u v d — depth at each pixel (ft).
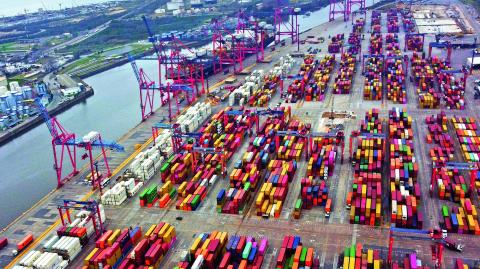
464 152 468.34
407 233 346.95
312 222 368.68
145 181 458.09
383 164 459.73
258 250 328.49
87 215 381.81
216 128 561.84
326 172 432.25
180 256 334.85
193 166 460.96
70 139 469.16
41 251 348.79
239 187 417.49
